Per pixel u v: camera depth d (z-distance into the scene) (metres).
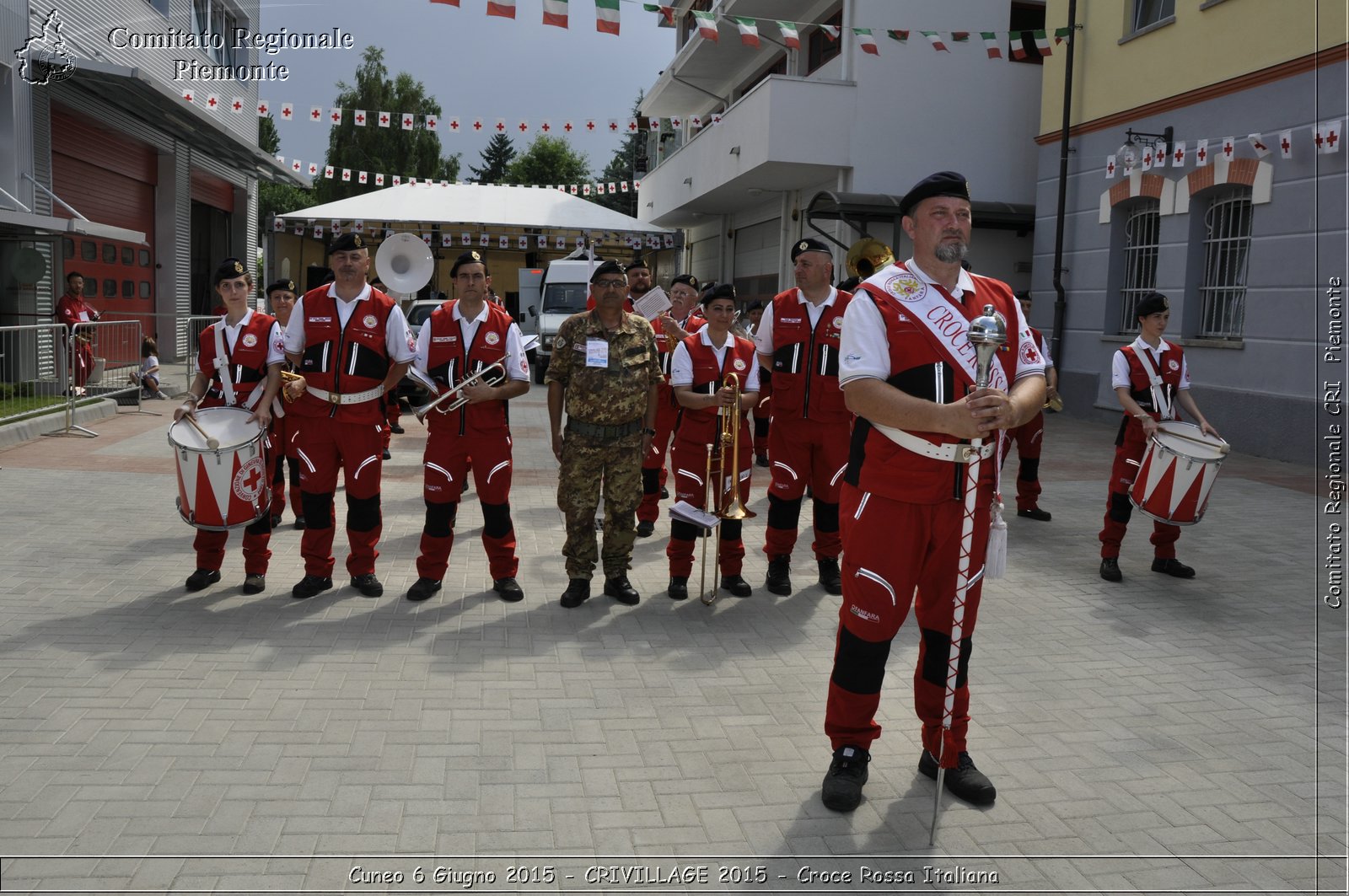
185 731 4.04
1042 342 8.65
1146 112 14.05
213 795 3.54
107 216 19.08
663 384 7.83
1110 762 4.04
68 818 3.35
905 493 3.49
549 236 28.94
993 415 3.19
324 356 5.71
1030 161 18.11
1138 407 6.53
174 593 5.88
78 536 7.08
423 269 6.36
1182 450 6.36
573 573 5.95
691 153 22.88
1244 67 12.29
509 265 35.78
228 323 6.14
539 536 7.73
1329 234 11.19
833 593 6.36
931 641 3.79
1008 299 3.66
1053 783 3.85
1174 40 13.48
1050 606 6.17
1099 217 15.07
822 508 6.32
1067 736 4.29
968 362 3.45
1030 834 3.47
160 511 7.95
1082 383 15.45
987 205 16.84
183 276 22.11
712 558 7.28
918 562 3.59
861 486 3.60
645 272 8.82
